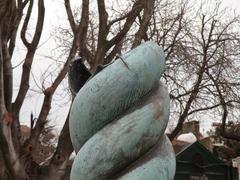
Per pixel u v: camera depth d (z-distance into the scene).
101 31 8.00
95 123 2.60
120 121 2.57
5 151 6.28
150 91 2.68
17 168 6.48
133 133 2.52
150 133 2.56
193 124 22.66
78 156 2.60
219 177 12.27
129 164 2.55
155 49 2.71
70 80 2.98
